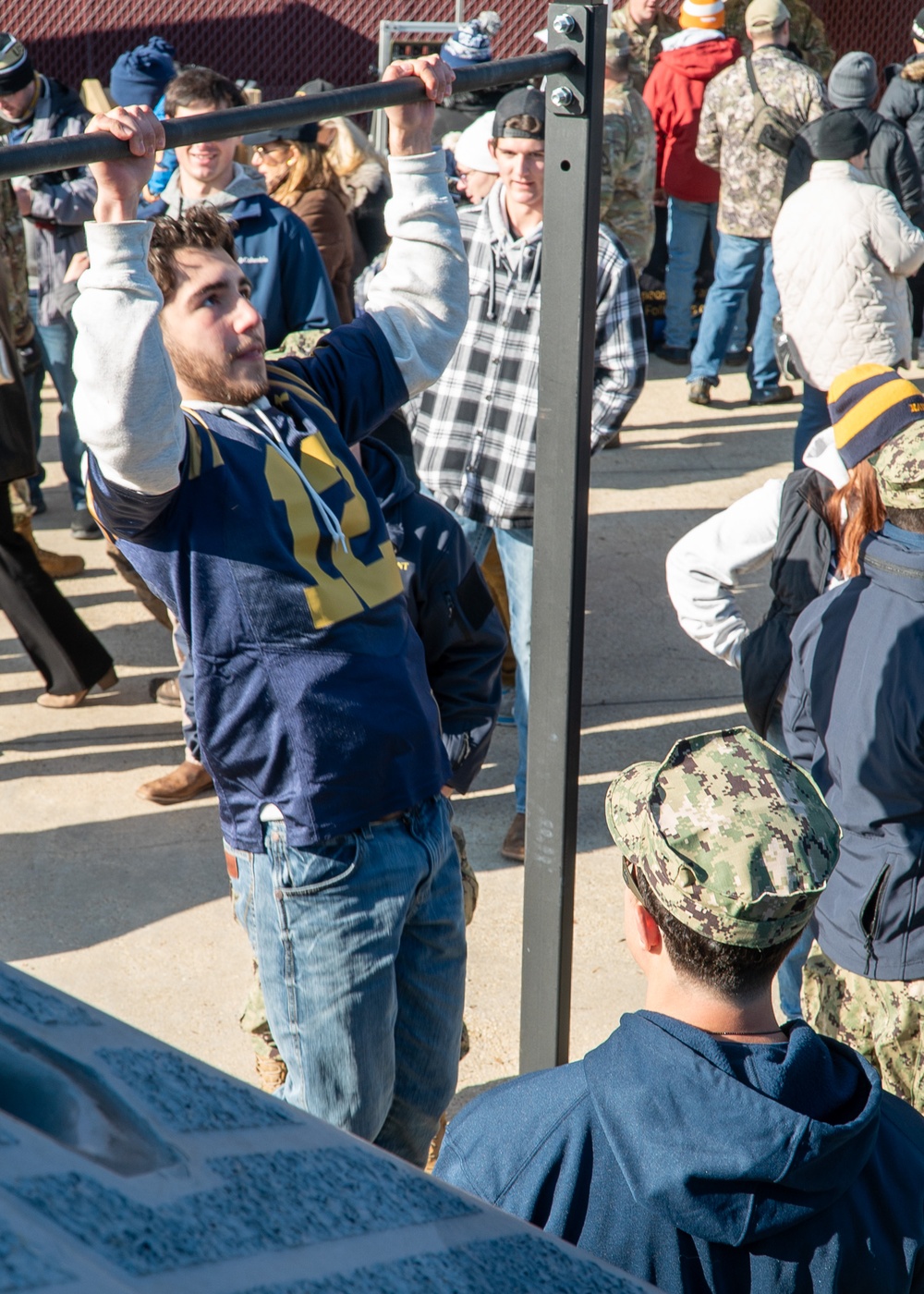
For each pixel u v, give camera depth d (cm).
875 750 212
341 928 194
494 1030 324
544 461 200
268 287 411
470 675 260
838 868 223
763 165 719
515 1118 128
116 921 362
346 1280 54
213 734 191
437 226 220
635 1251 121
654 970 134
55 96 571
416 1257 60
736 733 134
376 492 249
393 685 193
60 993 67
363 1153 67
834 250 504
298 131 511
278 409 195
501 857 396
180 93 396
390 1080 207
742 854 123
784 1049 123
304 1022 200
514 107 357
